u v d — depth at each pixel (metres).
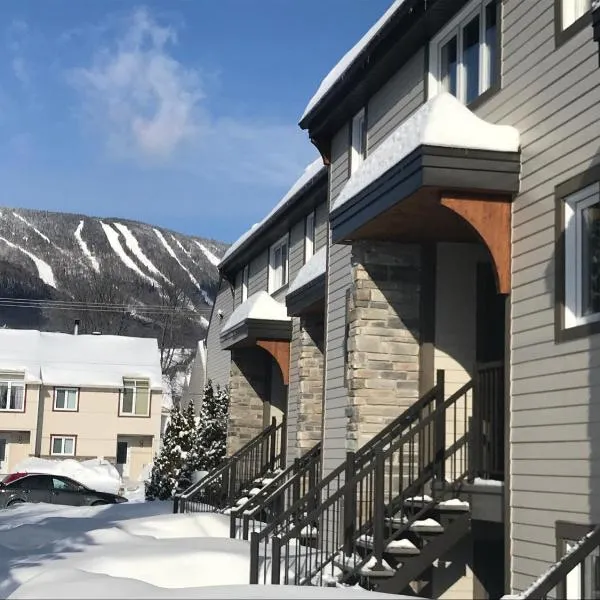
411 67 11.30
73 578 8.70
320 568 8.84
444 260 10.53
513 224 8.40
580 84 7.64
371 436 10.16
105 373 48.19
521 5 8.72
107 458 47.16
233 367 19.25
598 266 7.41
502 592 9.56
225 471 17.00
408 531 8.98
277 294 19.80
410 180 8.49
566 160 7.73
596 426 7.00
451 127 8.34
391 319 10.38
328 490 11.78
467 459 9.38
